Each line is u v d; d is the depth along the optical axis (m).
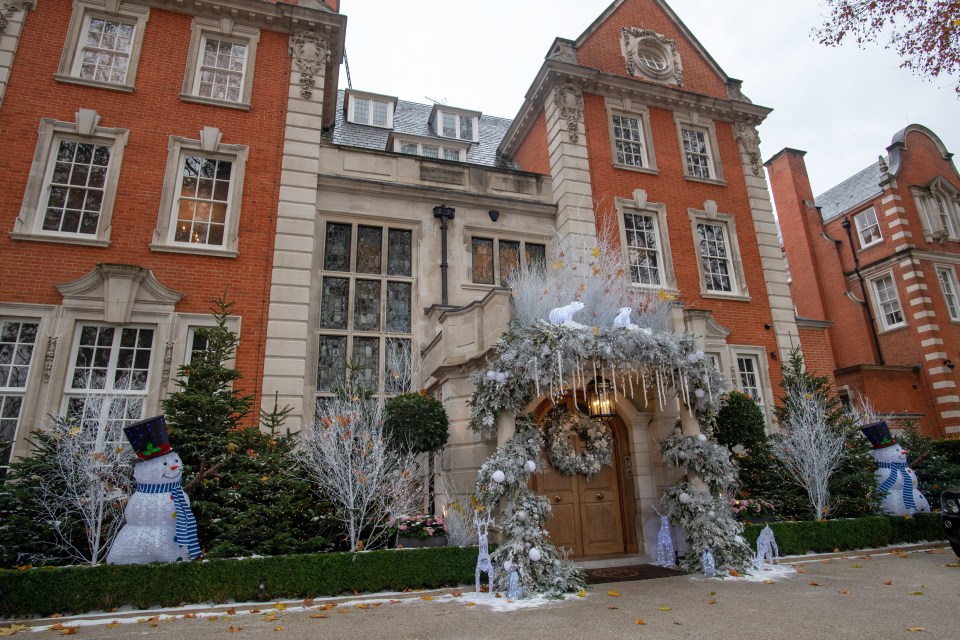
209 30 12.37
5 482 8.04
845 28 12.27
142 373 10.08
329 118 15.72
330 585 6.86
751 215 15.96
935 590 6.77
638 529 9.49
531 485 9.63
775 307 15.11
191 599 6.40
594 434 9.77
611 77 15.27
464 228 13.30
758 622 5.50
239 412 9.12
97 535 6.96
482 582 7.42
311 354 11.31
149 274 10.33
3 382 9.41
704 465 8.48
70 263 10.09
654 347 8.23
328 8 13.10
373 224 12.71
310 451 8.19
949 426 18.58
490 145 19.02
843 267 22.72
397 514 7.83
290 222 11.59
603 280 10.55
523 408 8.27
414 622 5.72
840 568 8.27
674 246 14.62
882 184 21.58
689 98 16.08
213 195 11.52
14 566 6.86
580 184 14.07
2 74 10.57
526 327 8.16
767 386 14.16
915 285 20.05
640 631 5.27
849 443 11.22
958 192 22.31
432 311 12.12
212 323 10.54
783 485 10.79
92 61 11.56
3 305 9.53
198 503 7.22
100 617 5.93
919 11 11.36
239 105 11.99
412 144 16.50
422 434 8.55
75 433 7.31
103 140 10.98
